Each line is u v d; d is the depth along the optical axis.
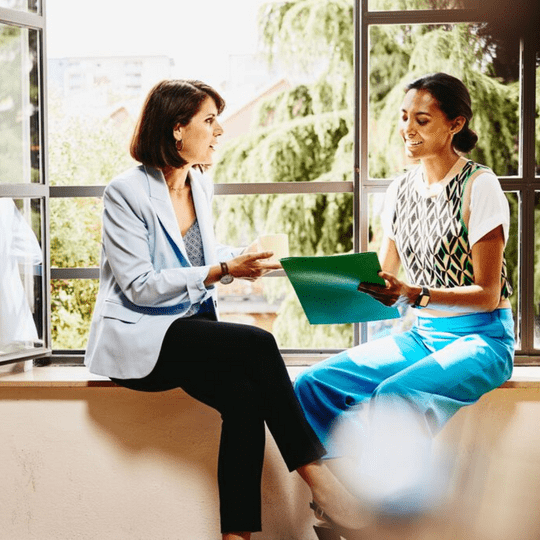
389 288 1.91
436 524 2.18
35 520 2.39
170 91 2.14
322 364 2.20
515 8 2.57
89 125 4.92
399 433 1.94
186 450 2.35
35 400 2.37
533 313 2.62
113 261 2.07
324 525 2.06
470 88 2.71
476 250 2.04
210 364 1.99
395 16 2.60
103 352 2.07
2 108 2.60
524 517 2.31
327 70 5.02
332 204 4.96
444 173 2.16
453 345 2.05
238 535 1.91
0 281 2.54
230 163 5.09
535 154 2.62
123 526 2.38
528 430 2.30
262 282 4.68
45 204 2.60
